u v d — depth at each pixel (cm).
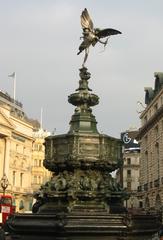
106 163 1259
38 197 1264
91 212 1153
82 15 1423
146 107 6944
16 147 7606
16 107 8250
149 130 6781
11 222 1113
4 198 2950
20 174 7744
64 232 1020
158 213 1270
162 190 5722
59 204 1213
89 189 1223
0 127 6925
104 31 1407
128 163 11594
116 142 1315
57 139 1288
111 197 1248
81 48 1420
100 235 1048
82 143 1252
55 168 1286
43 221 1068
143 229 1138
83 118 1355
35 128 9350
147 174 7025
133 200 7938
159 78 6194
